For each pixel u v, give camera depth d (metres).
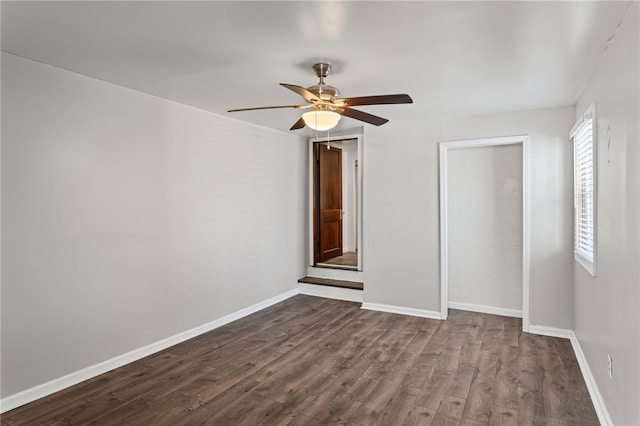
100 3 1.88
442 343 3.76
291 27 2.13
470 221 4.83
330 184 6.46
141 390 2.83
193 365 3.27
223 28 2.15
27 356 2.66
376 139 4.88
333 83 3.13
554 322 3.95
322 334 4.04
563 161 3.88
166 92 3.43
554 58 2.56
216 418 2.47
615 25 2.08
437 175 4.52
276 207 5.25
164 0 1.84
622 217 2.02
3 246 2.54
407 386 2.89
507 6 1.89
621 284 2.04
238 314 4.56
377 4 1.87
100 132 3.09
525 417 2.47
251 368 3.21
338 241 6.81
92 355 3.04
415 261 4.66
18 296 2.61
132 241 3.34
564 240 3.88
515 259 4.59
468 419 2.45
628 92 1.91
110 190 3.16
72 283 2.91
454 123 4.41
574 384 2.90
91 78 3.02
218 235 4.27
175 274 3.75
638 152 1.75
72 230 2.91
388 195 4.81
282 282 5.39
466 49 2.43
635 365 1.80
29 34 2.25
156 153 3.55
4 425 2.39
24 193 2.64
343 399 2.70
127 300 3.30
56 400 2.68
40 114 2.71
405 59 2.60
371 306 4.94
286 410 2.56
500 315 4.68
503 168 4.62
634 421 1.82
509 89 3.28
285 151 5.44
